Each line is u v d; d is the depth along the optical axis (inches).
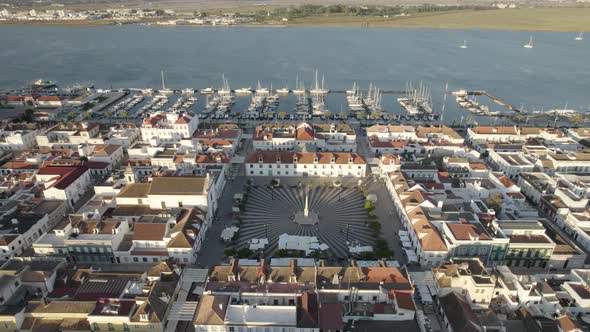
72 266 6348.4
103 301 5049.2
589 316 5447.8
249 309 5029.5
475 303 5462.6
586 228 7126.0
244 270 5590.6
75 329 4817.9
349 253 6619.1
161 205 7253.9
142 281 5575.8
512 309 5413.4
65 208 7795.3
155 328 4899.1
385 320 5128.0
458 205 7440.9
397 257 6594.5
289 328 4803.2
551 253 6397.6
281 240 6791.3
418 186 7598.4
